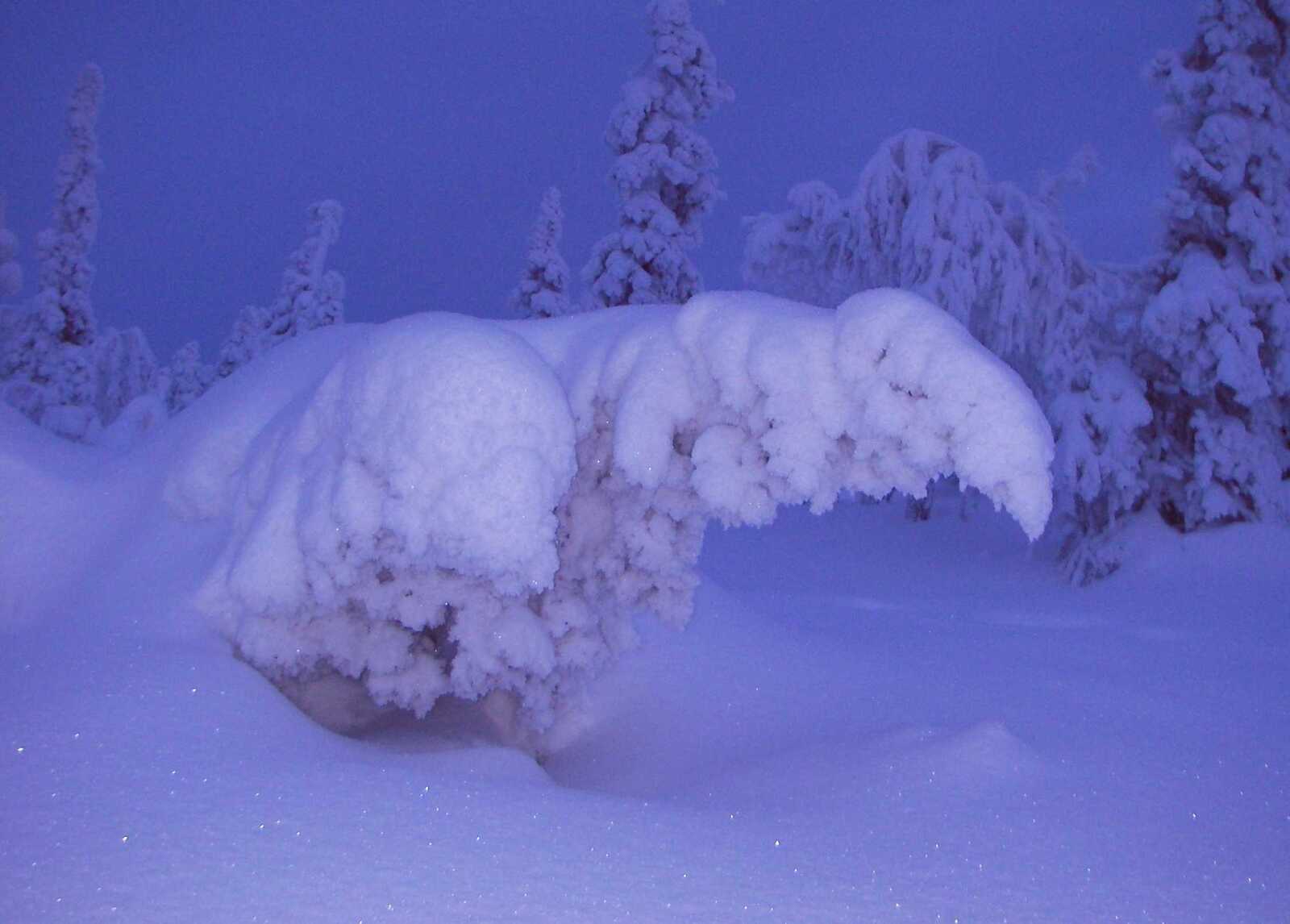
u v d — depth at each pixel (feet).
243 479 25.88
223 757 18.22
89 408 96.12
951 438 21.24
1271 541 66.69
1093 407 70.49
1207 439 69.05
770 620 40.63
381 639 23.99
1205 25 72.90
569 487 26.35
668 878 14.90
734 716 29.25
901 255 87.15
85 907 12.59
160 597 24.86
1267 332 69.92
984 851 17.22
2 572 27.61
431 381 22.08
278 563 22.59
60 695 19.75
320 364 29.32
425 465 21.71
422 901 13.46
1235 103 71.56
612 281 78.89
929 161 89.20
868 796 20.03
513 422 22.08
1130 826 19.15
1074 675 37.47
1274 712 32.12
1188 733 28.50
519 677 24.90
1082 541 70.95
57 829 14.74
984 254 82.53
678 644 34.58
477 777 19.54
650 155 78.69
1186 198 71.31
